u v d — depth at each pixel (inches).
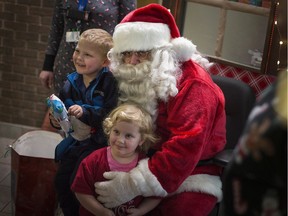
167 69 69.2
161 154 67.2
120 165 69.6
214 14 95.4
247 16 90.9
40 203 95.0
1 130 136.9
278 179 32.9
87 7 93.0
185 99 68.2
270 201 33.5
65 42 96.0
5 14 126.3
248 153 34.1
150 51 70.9
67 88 79.7
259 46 90.4
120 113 68.2
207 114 67.2
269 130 32.9
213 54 97.4
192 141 65.7
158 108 71.0
